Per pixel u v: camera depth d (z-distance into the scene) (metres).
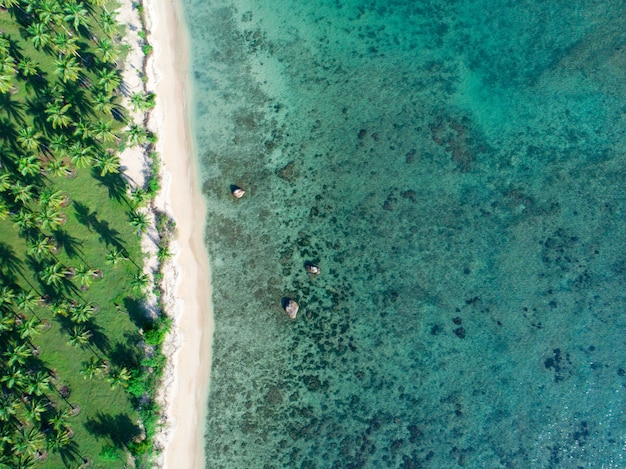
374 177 42.72
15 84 39.81
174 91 42.66
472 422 40.62
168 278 40.16
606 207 42.59
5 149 39.47
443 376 41.03
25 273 38.66
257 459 39.69
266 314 41.16
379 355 41.06
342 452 40.00
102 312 38.84
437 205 42.59
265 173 42.44
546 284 41.94
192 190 42.09
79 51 40.53
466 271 42.03
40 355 37.91
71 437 37.38
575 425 40.72
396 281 41.78
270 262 41.69
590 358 41.25
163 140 41.78
